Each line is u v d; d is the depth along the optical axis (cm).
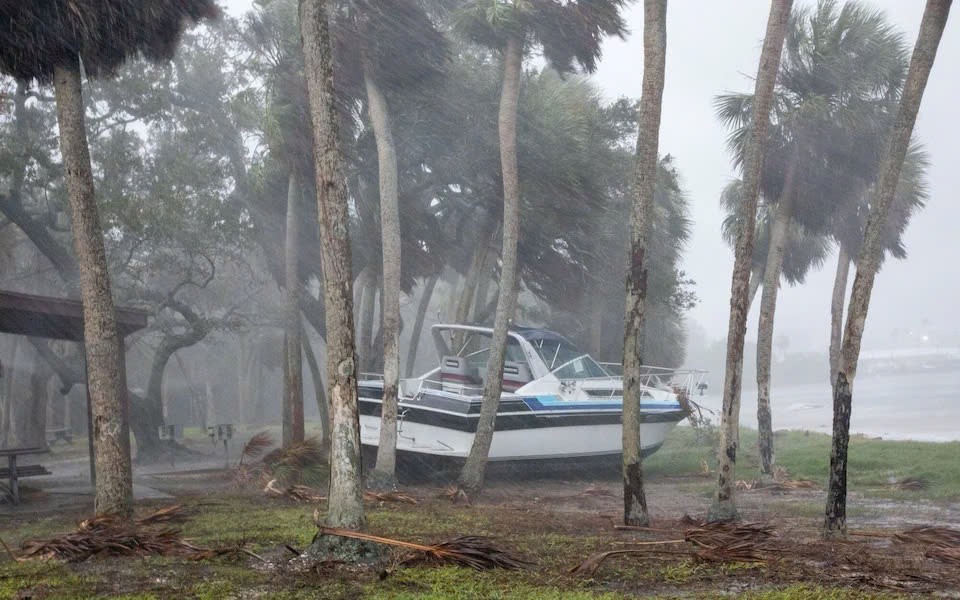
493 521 1164
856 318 1020
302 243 2423
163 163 2442
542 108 2295
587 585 735
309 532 982
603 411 1939
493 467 1841
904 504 1409
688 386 2311
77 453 2970
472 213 2552
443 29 2159
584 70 1684
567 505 1470
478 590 697
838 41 1952
